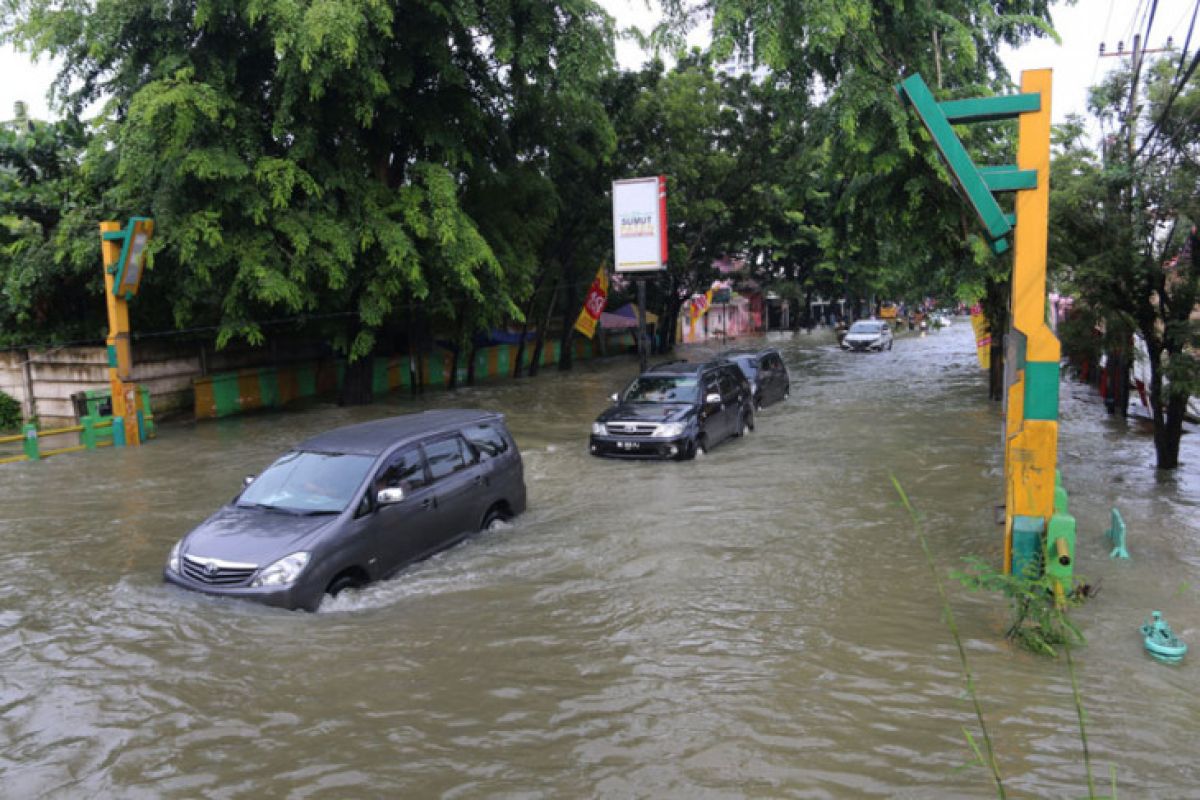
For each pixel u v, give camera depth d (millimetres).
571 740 4688
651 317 40156
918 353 37344
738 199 32375
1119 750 4469
